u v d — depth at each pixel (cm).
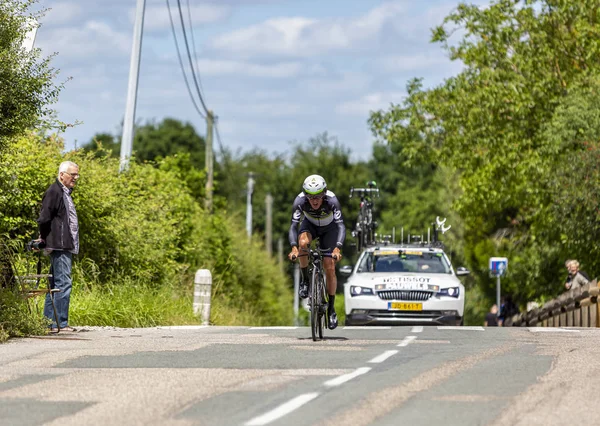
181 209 6494
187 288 5725
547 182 6362
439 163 8119
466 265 11344
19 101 3116
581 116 6269
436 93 8012
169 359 2378
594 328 3800
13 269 3247
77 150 4762
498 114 7656
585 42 7200
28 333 3112
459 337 3170
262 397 1755
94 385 1908
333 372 2108
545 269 7919
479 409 1645
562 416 1586
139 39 5834
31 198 4294
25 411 1623
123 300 4272
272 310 9688
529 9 7600
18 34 3141
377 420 1543
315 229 3139
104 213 4916
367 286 4531
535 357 2444
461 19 7844
